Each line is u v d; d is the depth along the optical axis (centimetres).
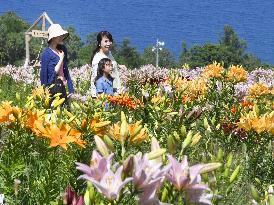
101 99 667
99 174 247
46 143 509
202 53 16275
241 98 1320
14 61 15012
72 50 16338
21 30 16362
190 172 255
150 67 2403
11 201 458
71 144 492
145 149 552
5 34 15150
